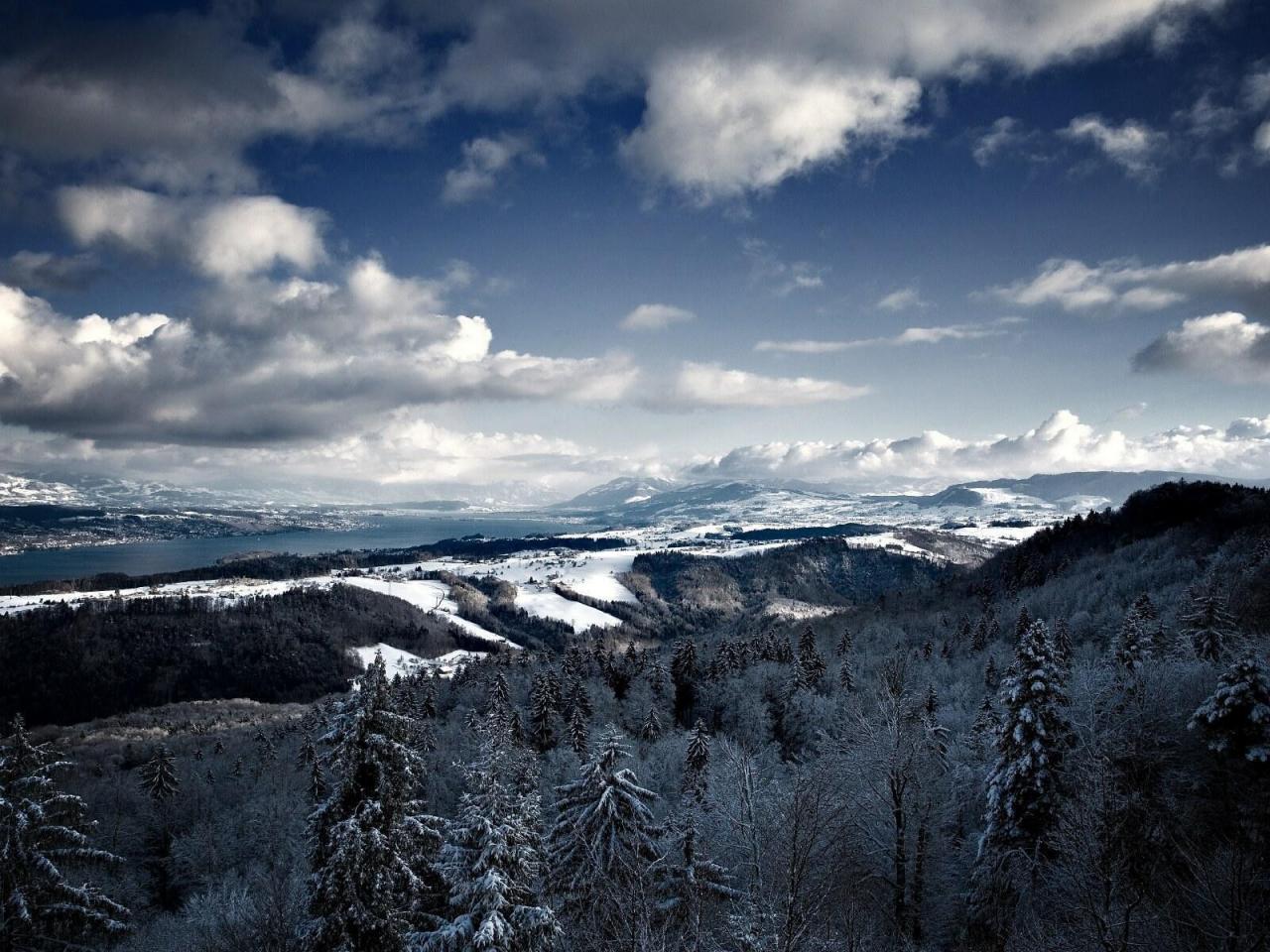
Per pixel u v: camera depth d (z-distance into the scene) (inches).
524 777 1694.1
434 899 1076.5
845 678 3503.9
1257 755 1057.5
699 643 6815.9
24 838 1066.1
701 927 975.6
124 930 1146.0
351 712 945.5
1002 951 1021.8
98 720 7052.2
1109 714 1151.6
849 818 960.9
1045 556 6702.8
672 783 2566.4
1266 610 2351.1
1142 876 745.0
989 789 1286.9
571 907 1272.1
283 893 1354.6
